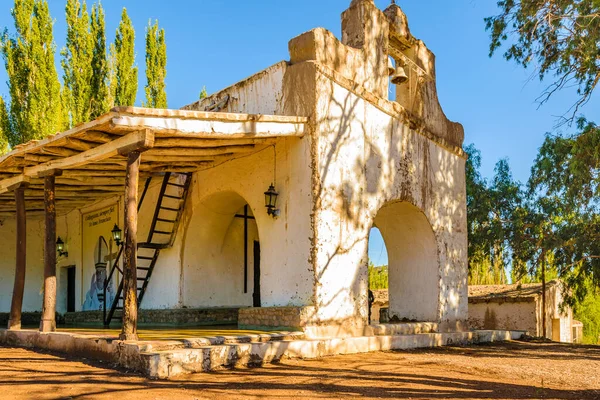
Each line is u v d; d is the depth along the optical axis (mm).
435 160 13430
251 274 14266
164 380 7055
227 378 7305
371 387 7016
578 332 31719
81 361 8328
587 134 14367
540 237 21766
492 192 23234
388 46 12414
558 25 13367
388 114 12000
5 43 20016
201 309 13070
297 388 6809
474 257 23484
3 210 15281
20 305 11375
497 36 14352
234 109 11914
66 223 17625
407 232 13422
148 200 14133
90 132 8531
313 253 10031
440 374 8164
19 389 6379
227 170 12031
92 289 16172
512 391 7043
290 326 9852
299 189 10398
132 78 22891
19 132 19641
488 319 25031
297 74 10633
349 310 10508
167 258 13352
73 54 21672
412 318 13320
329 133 10523
